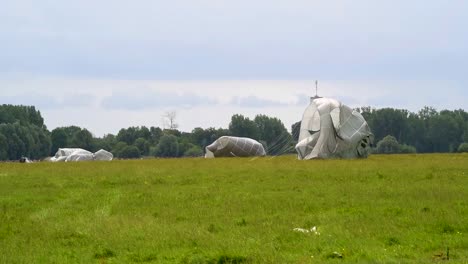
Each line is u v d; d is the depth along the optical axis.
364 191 41.53
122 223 29.48
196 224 29.38
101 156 159.88
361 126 101.12
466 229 26.69
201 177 58.62
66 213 34.62
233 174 61.78
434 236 25.31
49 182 55.91
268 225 28.77
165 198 40.66
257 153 143.00
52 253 23.83
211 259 21.73
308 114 103.06
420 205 33.88
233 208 34.78
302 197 39.16
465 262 20.33
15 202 40.28
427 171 59.31
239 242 24.50
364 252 22.52
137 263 22.11
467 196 37.44
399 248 23.25
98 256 23.38
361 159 94.25
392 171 59.69
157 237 25.92
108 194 44.47
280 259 21.52
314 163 81.12
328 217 30.52
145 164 92.75
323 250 23.03
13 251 24.12
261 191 43.91
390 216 30.36
